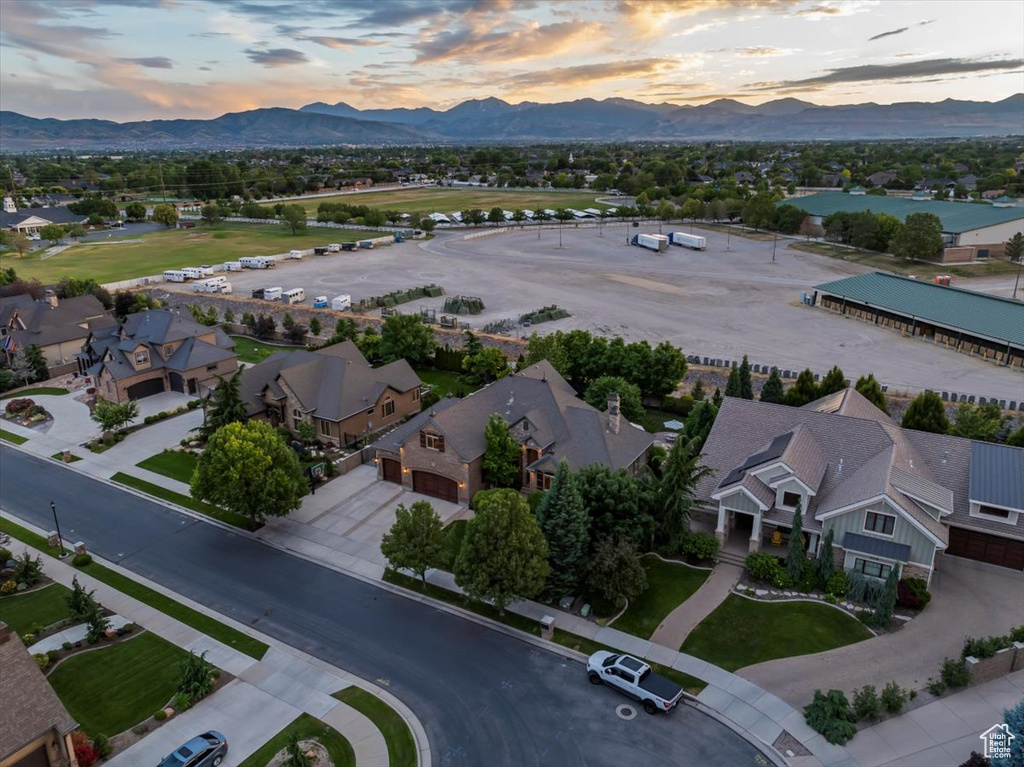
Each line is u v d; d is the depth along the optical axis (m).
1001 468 40.69
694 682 32.25
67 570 42.56
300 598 39.62
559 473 38.50
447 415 49.66
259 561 43.41
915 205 155.25
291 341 92.06
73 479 54.84
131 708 31.34
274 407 62.06
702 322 95.06
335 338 85.75
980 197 196.75
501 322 95.50
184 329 75.75
